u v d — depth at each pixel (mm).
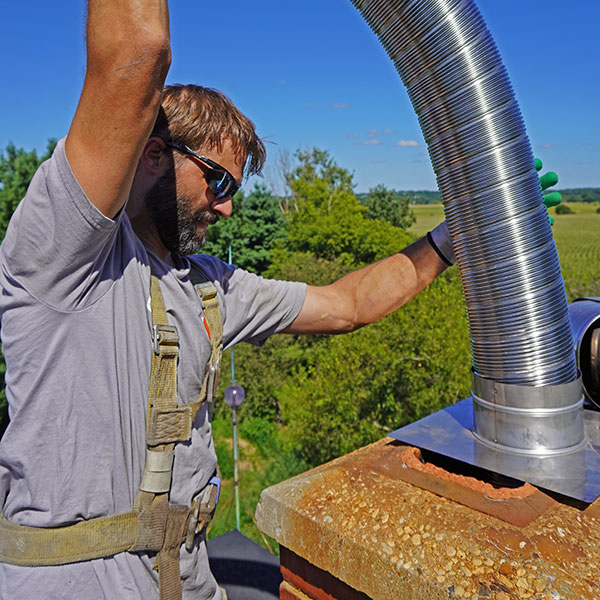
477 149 1233
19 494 1043
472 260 1309
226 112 1181
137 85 793
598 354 1554
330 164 35312
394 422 9133
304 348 15883
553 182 1425
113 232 974
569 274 12133
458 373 8391
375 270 1617
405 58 1283
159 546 1097
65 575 1021
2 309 996
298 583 1326
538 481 1171
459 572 976
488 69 1209
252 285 1484
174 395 1102
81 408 1016
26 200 904
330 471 1371
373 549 1072
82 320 1002
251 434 14594
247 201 24656
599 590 913
